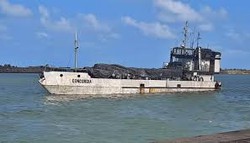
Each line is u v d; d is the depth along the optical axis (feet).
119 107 256.52
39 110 231.71
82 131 152.25
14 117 196.85
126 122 181.37
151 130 158.40
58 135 142.61
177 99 336.08
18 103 278.67
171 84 396.16
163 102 303.89
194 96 373.81
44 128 159.43
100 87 345.51
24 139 133.90
